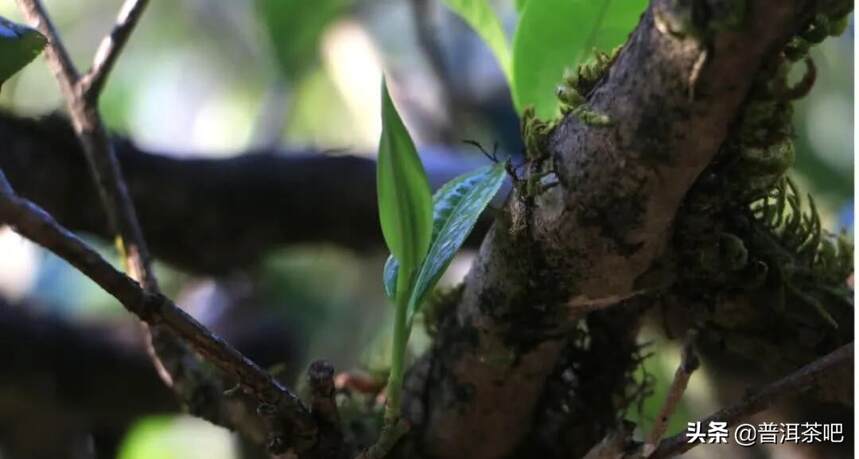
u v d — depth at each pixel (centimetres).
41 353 91
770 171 55
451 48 134
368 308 139
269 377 55
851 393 62
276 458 59
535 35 62
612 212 55
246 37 170
